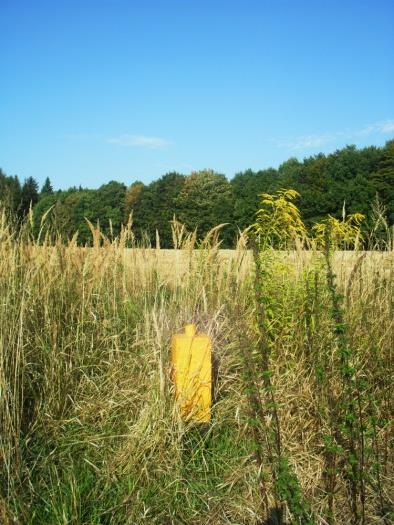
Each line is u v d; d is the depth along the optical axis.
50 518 3.26
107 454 3.86
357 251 5.79
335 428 3.57
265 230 6.07
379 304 5.24
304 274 5.50
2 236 4.83
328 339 4.62
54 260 5.71
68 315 5.34
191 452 3.96
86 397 4.44
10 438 3.52
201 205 52.34
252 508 3.48
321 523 3.33
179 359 4.23
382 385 4.58
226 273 6.39
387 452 3.97
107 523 3.32
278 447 3.13
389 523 3.30
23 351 4.19
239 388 4.64
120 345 5.28
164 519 3.40
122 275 6.63
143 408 4.12
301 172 42.31
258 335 5.12
